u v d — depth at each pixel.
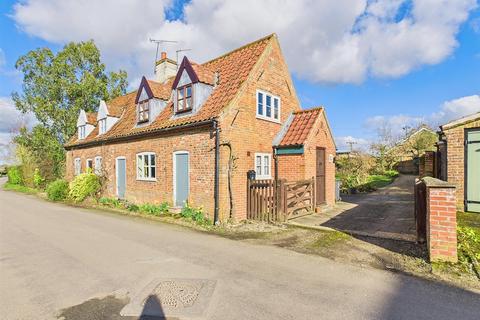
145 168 14.52
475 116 9.96
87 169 18.95
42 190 27.02
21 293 4.69
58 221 11.20
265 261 6.11
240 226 9.80
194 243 7.65
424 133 35.94
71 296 4.55
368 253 6.51
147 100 15.02
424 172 16.30
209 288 4.75
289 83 14.17
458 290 4.60
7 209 14.98
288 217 10.70
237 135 10.93
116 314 3.98
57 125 28.64
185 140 11.93
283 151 12.37
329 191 14.02
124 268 5.77
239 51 13.93
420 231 6.95
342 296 4.44
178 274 5.41
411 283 4.88
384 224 9.51
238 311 4.00
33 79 27.80
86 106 29.33
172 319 3.83
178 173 12.41
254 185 10.80
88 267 5.85
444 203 5.62
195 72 12.03
